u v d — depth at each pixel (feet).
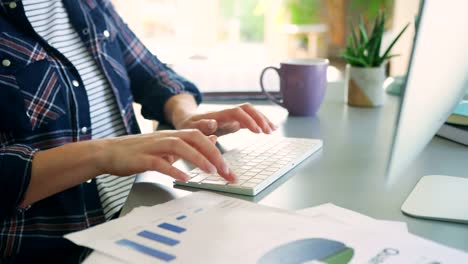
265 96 3.94
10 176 2.17
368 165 2.27
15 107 2.73
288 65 3.31
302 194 1.90
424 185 1.93
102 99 3.29
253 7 11.91
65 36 3.16
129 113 3.47
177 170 1.98
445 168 2.18
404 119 1.44
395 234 1.43
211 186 1.95
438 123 1.54
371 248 1.34
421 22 1.29
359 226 1.52
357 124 3.15
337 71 5.01
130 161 2.03
